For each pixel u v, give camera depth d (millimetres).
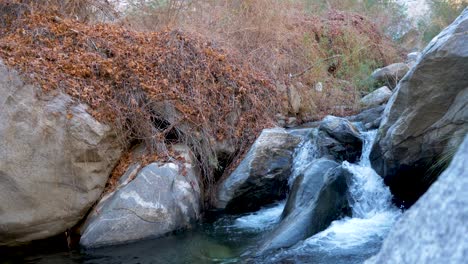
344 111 9672
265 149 6914
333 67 11586
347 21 12711
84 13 7965
